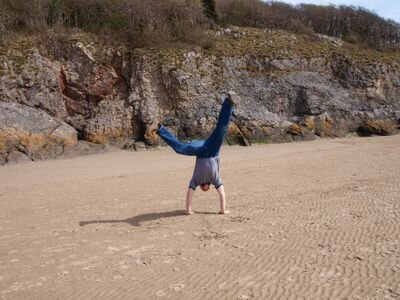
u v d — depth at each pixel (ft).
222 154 74.64
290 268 20.03
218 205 34.53
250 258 21.77
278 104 97.71
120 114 89.04
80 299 18.38
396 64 109.50
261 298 17.21
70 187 46.85
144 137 87.25
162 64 92.84
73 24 100.01
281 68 101.91
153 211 34.06
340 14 130.21
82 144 83.51
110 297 18.39
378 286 17.47
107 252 24.49
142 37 96.84
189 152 31.17
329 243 23.04
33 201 40.04
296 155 68.08
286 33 115.65
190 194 31.83
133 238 26.91
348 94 102.83
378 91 104.78
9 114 78.79
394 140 88.58
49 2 98.68
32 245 26.61
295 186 40.73
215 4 116.57
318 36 119.14
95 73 91.71
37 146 77.10
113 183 48.47
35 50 88.99
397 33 131.75
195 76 94.32
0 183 51.67
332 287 17.70
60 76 90.17
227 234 26.25
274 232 25.80
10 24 93.71
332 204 31.68
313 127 95.86
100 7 100.27
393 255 20.57
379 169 47.83
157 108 91.04
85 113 91.40
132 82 92.07
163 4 106.32
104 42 94.94
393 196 32.60
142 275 20.66
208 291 18.26
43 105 86.58
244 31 112.47
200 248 24.02
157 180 49.52
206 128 90.17
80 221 31.99
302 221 27.68
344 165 53.16
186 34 102.22
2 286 20.22
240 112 92.17
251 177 47.98
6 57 86.28
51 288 19.71
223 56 99.60
